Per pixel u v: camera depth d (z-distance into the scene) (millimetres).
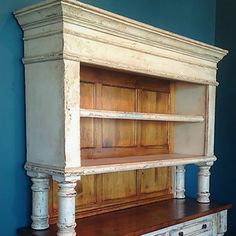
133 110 2414
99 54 1742
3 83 1791
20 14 1750
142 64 1971
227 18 3158
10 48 1807
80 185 2154
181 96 2680
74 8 1566
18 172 1853
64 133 1622
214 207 2469
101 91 2205
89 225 1987
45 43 1701
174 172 2760
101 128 2232
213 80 2539
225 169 3107
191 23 3016
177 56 2201
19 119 1853
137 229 1919
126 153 2389
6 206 1815
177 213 2289
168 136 2707
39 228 1834
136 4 2518
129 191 2455
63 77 1615
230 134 3082
